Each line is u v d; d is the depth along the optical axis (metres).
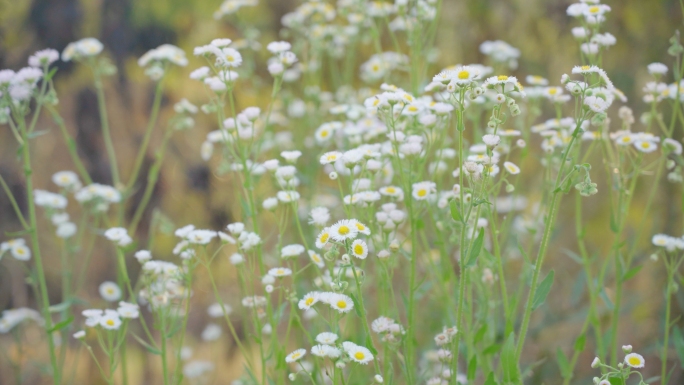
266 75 2.07
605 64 1.78
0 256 1.41
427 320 1.49
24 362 1.60
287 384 1.41
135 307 1.30
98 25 1.90
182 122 1.51
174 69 1.96
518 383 1.20
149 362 1.73
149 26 1.94
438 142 1.36
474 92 1.18
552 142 1.35
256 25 2.04
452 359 1.22
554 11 1.89
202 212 1.94
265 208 1.31
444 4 1.94
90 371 1.69
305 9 1.60
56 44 1.88
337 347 1.18
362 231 1.19
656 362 1.51
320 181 1.82
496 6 1.92
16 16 1.83
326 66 2.10
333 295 1.19
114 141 1.94
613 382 1.19
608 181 1.31
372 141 1.46
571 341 1.56
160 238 1.89
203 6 1.99
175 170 1.95
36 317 1.47
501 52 1.52
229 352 1.73
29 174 1.34
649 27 1.75
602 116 1.18
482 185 1.19
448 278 1.32
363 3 1.52
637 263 1.56
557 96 1.35
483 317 1.33
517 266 1.68
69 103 1.90
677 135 1.64
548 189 1.37
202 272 1.84
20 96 1.32
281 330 1.55
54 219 1.46
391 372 1.24
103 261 1.86
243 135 1.37
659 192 1.59
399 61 1.47
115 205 1.90
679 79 1.32
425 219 1.56
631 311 1.54
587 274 1.32
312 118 1.64
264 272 1.32
